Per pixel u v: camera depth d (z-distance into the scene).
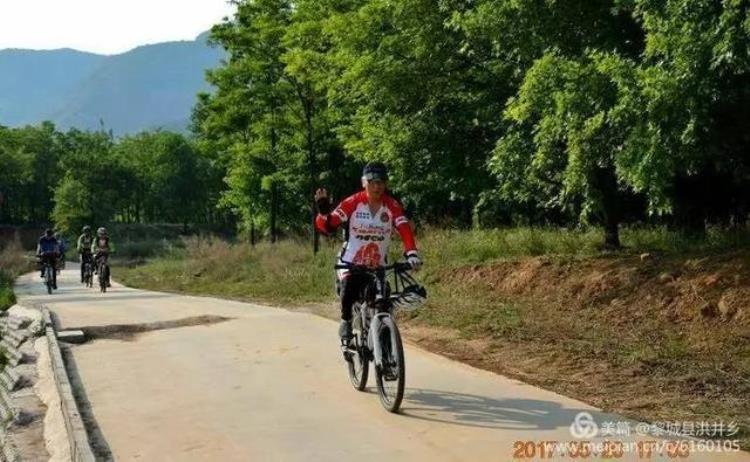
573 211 13.09
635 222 14.62
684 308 9.24
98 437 6.02
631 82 8.14
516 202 17.75
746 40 7.16
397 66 14.70
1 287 22.34
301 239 27.20
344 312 7.09
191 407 6.86
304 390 7.34
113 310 14.87
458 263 14.62
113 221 89.44
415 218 22.38
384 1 14.59
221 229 95.62
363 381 7.08
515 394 6.80
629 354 8.11
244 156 29.48
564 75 8.96
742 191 12.59
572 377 7.48
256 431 6.02
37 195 93.69
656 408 6.29
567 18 10.85
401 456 5.27
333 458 5.29
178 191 93.19
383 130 16.25
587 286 10.93
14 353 10.27
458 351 9.14
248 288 19.75
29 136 94.19
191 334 11.28
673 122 8.02
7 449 6.20
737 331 8.34
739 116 9.55
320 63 19.25
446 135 15.19
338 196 29.88
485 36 12.05
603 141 9.22
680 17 7.65
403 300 6.53
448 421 6.04
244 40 25.98
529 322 10.28
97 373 8.55
